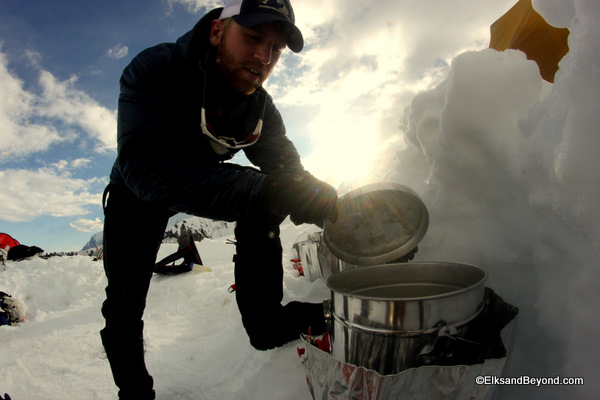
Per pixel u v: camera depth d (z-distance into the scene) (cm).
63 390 174
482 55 125
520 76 120
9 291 373
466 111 121
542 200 97
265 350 158
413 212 125
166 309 300
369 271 123
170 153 107
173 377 172
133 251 133
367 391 83
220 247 544
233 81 126
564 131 90
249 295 151
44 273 427
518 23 206
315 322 150
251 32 116
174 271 393
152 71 117
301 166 167
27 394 173
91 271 430
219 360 180
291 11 122
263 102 145
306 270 230
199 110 129
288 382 131
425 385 80
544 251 100
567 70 95
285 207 102
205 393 154
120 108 115
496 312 95
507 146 115
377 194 113
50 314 328
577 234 88
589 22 89
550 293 97
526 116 110
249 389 142
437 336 83
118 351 130
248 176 103
